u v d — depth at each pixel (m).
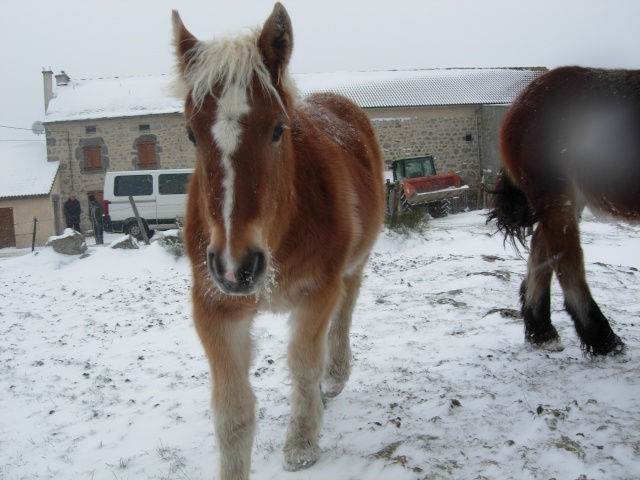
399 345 5.13
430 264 9.22
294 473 3.13
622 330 4.98
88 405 4.32
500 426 3.40
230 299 2.83
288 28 2.62
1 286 9.71
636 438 3.07
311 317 3.15
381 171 4.89
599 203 4.22
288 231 2.91
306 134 3.36
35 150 29.78
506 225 4.82
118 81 32.31
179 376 4.85
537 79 4.65
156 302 8.01
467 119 27.31
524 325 5.01
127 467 3.37
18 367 5.30
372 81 29.92
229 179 2.35
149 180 19.25
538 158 4.38
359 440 3.42
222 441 2.87
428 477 2.93
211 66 2.45
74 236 12.11
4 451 3.66
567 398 3.68
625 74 4.19
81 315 7.42
